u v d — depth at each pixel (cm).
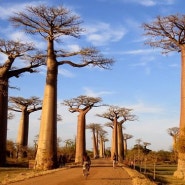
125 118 6122
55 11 2770
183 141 2452
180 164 2697
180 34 2866
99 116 6022
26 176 2019
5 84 3089
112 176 2045
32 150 4969
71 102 4684
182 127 2592
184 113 2772
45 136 2792
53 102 2858
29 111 4897
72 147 6619
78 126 4675
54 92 2878
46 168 2731
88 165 1905
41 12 2759
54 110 2853
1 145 3134
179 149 2481
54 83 2891
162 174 3297
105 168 2856
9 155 4672
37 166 2766
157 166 5062
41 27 2866
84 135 4644
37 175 2092
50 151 2780
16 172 2480
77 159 4569
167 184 2211
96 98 4659
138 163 5366
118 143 6134
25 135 4841
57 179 1848
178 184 2289
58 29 2853
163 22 2831
